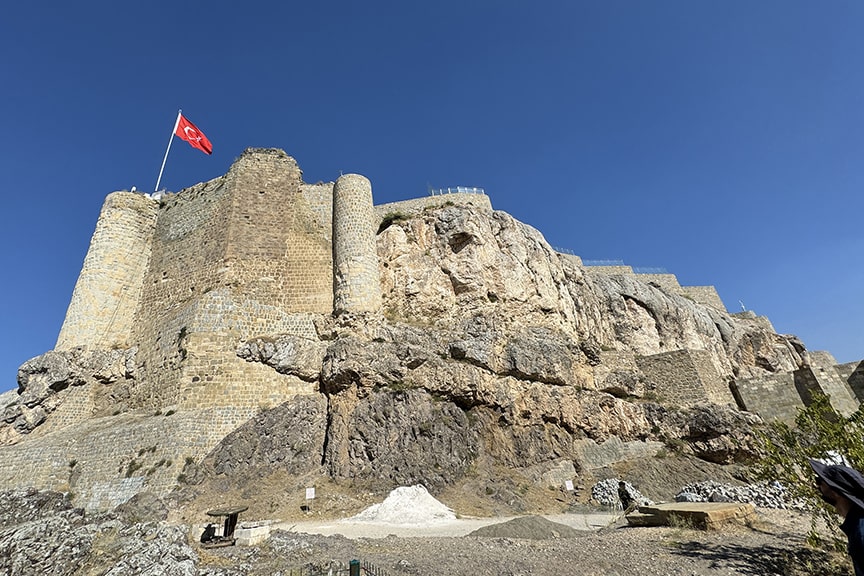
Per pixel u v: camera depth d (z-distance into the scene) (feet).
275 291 87.04
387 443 69.92
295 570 28.94
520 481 73.15
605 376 98.32
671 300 137.80
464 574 28.30
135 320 91.91
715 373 100.58
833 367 98.58
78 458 67.46
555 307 104.06
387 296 93.20
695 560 29.19
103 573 27.12
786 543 31.99
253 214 92.07
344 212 93.97
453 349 84.58
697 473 80.07
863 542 13.30
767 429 85.71
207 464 65.16
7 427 76.69
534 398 84.43
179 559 29.40
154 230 101.40
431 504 58.95
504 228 108.88
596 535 40.65
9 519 43.16
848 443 26.30
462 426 75.82
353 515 57.93
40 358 83.10
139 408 77.30
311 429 73.10
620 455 83.46
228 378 75.00
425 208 110.11
